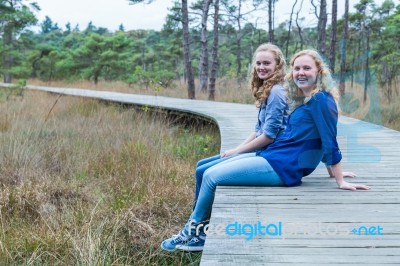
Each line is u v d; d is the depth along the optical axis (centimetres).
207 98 1858
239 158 386
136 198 506
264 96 379
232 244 270
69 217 451
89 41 3275
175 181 564
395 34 1778
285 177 372
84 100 1501
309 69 360
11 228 433
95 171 627
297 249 263
